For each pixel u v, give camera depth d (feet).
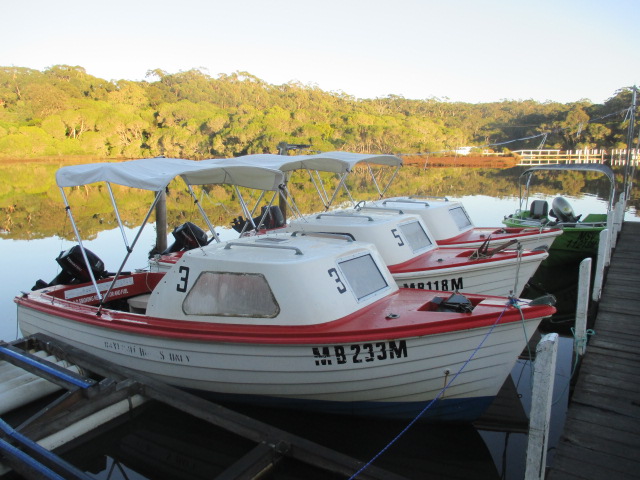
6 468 14.74
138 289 27.09
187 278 18.62
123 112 222.48
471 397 17.20
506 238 32.60
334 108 370.53
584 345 19.90
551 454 16.47
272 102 365.20
